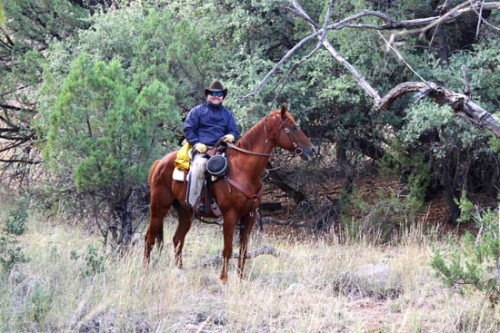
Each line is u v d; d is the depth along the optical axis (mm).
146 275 10023
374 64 14773
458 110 7375
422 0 15602
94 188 11961
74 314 8320
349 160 17188
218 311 8898
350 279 10492
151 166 12148
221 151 10320
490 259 9422
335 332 8289
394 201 15367
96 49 16375
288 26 16547
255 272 10938
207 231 15102
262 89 15211
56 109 12258
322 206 17297
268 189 20859
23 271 9969
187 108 16453
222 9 17328
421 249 12820
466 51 16359
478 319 8648
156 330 8094
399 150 15703
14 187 19312
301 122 16359
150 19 16375
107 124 12031
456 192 16969
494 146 11688
